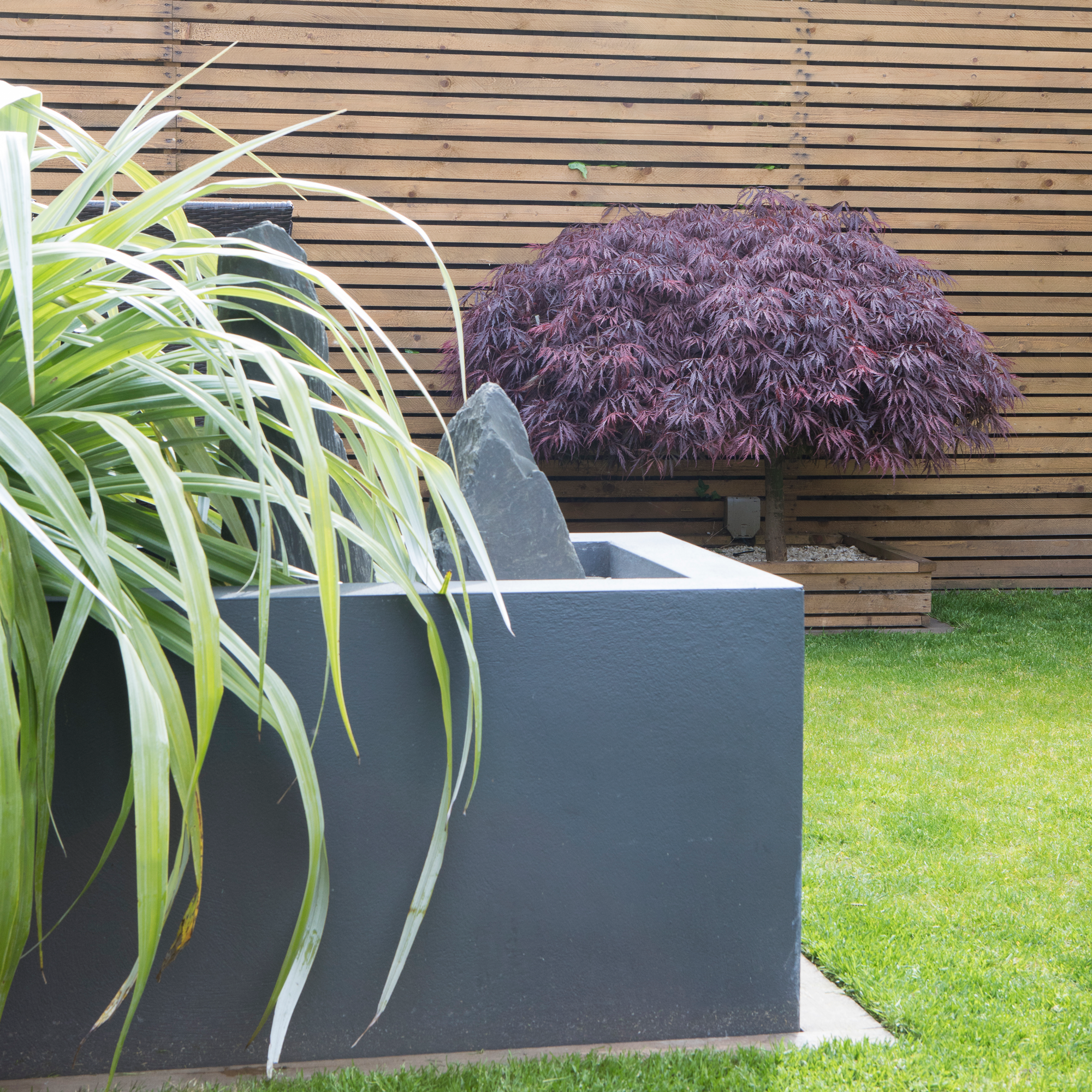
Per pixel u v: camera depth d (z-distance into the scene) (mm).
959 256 5844
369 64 5344
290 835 1400
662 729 1483
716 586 1498
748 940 1522
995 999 1621
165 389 1319
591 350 4703
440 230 5512
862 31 5613
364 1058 1438
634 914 1492
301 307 1370
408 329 5570
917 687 3955
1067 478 6082
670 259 4926
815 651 4582
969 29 5676
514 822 1454
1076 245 5867
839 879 2125
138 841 988
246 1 5234
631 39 5484
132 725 1012
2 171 1013
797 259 4848
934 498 6094
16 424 1100
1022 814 2559
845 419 4781
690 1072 1402
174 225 1616
